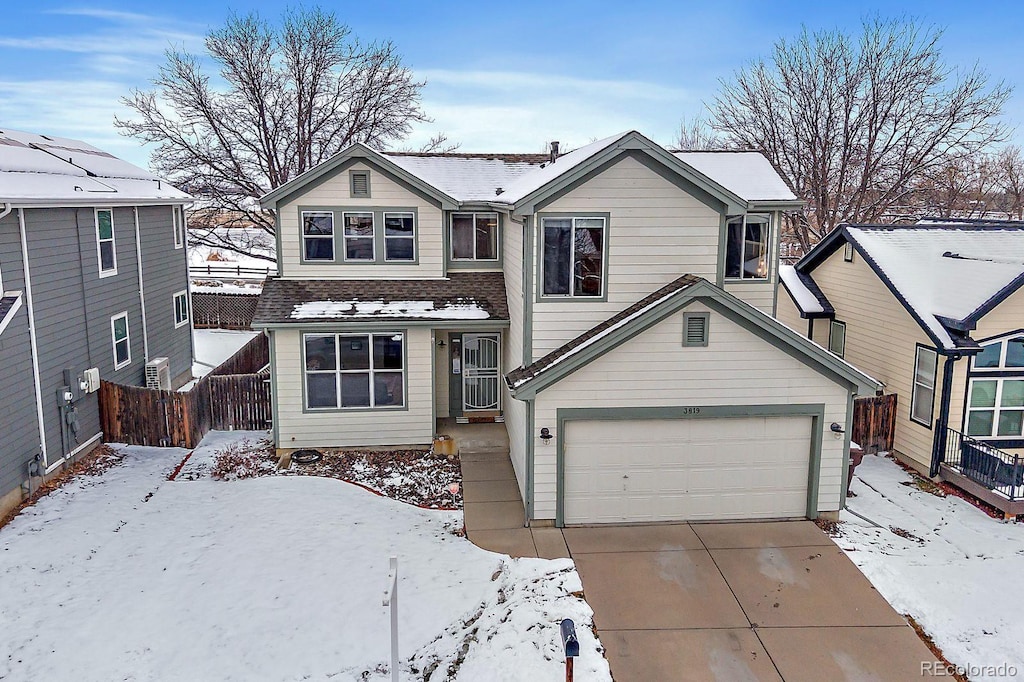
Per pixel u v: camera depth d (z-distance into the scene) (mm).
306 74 33312
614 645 8492
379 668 7980
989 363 13977
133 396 15180
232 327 30859
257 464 14352
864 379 11453
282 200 15398
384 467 14234
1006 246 16844
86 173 17672
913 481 14102
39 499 12445
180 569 10008
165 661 8031
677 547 10961
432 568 10047
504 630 8594
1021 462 12188
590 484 11672
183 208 21828
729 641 8602
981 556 10820
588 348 11031
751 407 11570
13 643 8312
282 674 7844
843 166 31562
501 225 16453
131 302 17594
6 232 12102
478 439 15484
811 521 11969
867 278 16609
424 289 15695
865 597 9555
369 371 14938
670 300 11008
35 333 12836
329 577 9750
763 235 14164
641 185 12383
